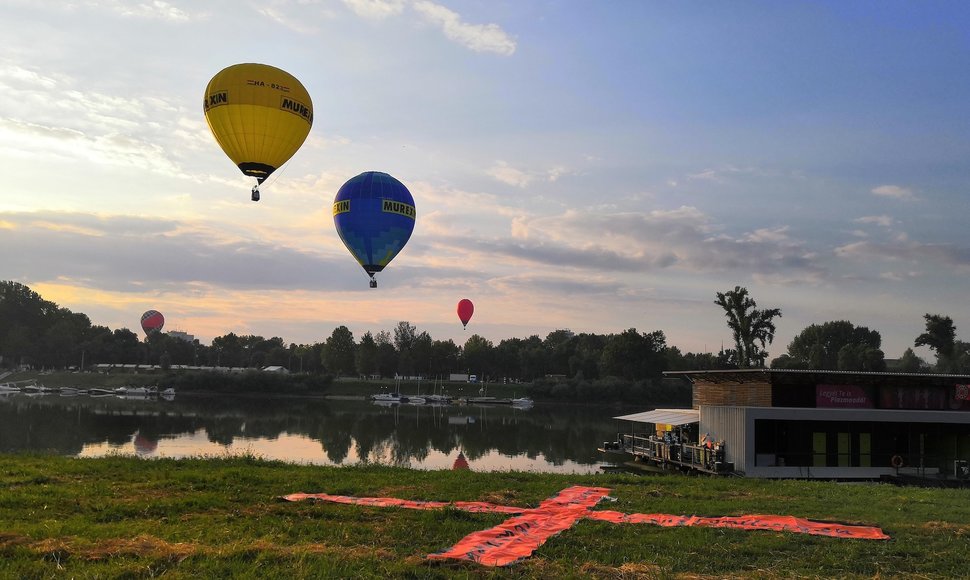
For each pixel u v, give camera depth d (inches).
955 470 1098.7
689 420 1307.8
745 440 1107.9
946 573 392.8
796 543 445.4
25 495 521.7
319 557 374.3
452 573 359.9
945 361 3331.7
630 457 1497.3
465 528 466.0
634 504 582.9
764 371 1147.3
